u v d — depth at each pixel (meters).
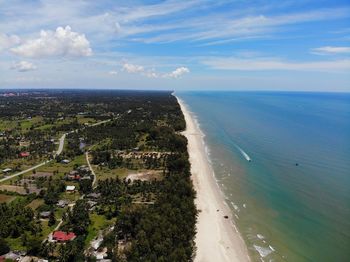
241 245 98.25
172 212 103.00
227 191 138.25
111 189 135.50
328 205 123.25
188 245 92.38
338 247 96.50
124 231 100.81
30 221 109.06
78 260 85.75
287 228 107.38
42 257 90.12
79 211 109.44
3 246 91.12
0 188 142.50
